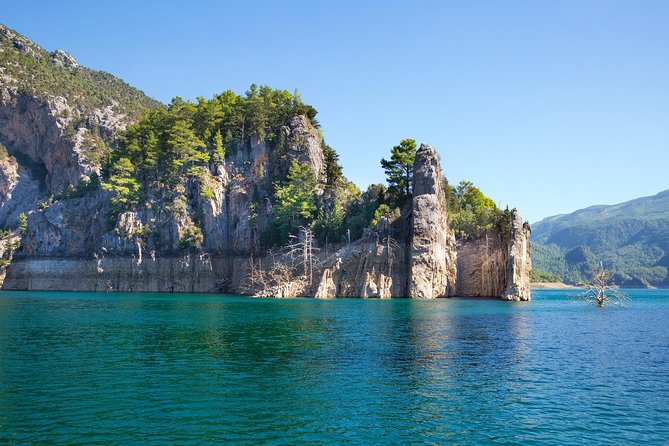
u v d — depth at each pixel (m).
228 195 187.00
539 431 29.84
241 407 32.88
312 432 29.00
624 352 55.19
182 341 57.09
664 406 34.72
